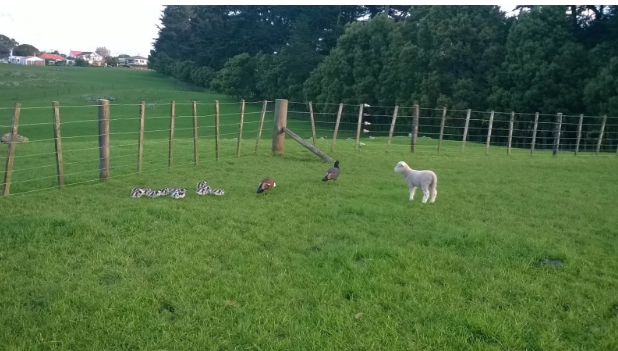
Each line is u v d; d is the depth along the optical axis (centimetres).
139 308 545
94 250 706
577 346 507
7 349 462
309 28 6288
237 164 1507
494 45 4047
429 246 771
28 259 668
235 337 504
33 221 798
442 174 1484
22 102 5688
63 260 670
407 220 928
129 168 1396
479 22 4091
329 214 938
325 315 539
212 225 848
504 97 3800
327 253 721
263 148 1880
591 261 739
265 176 1338
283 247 752
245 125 4416
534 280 655
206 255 707
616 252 783
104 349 477
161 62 10425
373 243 764
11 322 511
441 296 596
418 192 1198
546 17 3734
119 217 846
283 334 513
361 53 4834
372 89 4766
